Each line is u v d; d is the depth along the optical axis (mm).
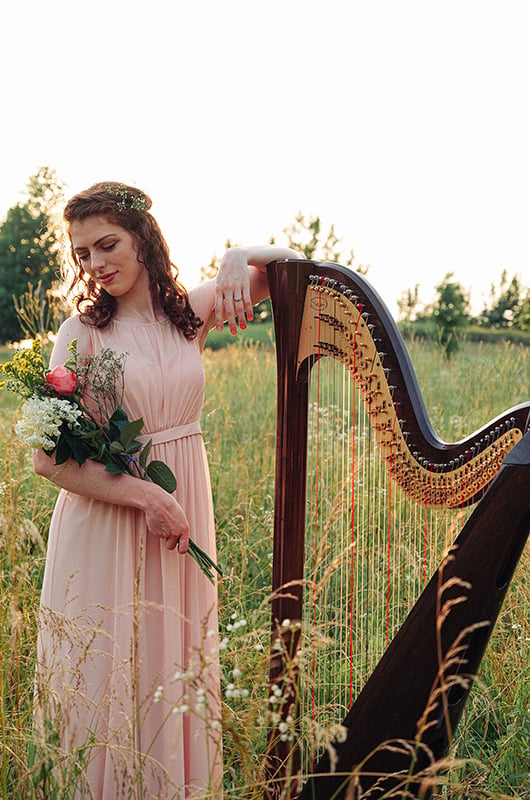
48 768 2209
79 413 2523
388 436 2348
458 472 2189
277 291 2514
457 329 11602
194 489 2752
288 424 2529
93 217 2580
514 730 2900
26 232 19766
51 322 6215
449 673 2080
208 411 6816
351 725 2271
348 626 2988
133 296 2740
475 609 2055
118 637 2578
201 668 2070
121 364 2631
